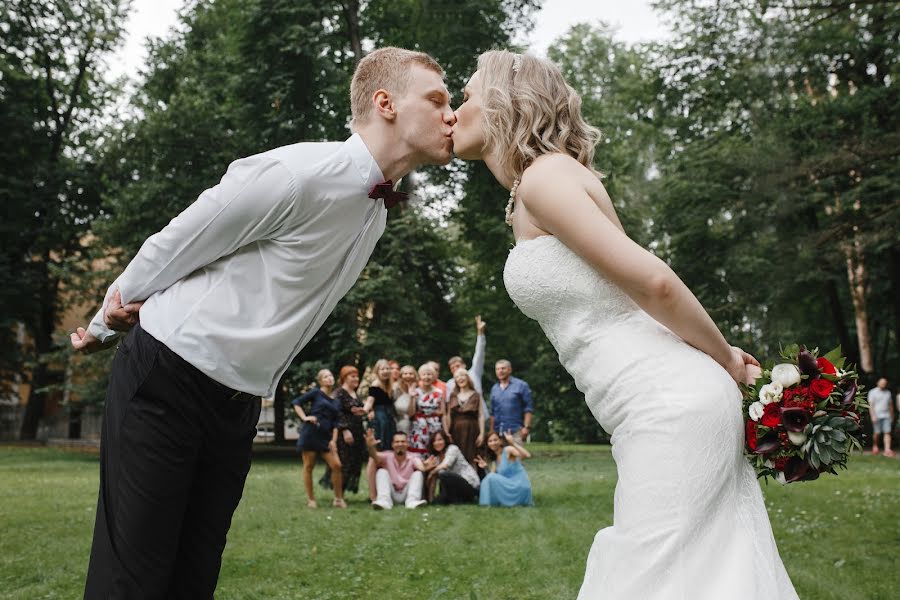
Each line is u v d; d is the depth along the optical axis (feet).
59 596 14.70
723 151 65.10
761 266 63.31
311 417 30.45
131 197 65.72
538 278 6.95
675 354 6.68
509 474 31.37
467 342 84.53
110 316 8.54
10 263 79.10
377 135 8.70
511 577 16.56
